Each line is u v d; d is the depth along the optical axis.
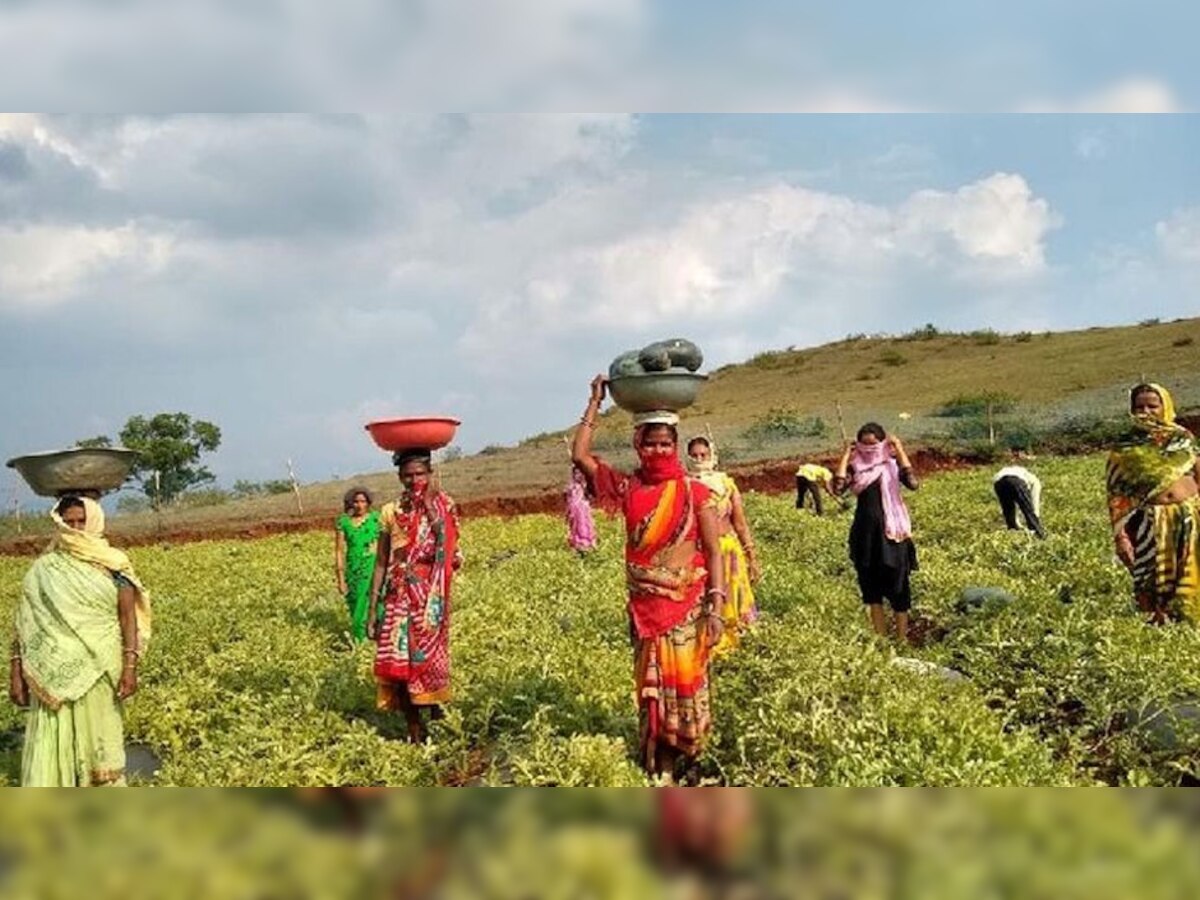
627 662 8.91
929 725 6.25
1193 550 9.07
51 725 6.48
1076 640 9.05
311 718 8.18
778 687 7.17
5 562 27.89
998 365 49.00
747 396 53.97
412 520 7.66
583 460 6.34
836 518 21.23
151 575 22.05
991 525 18.20
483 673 8.80
